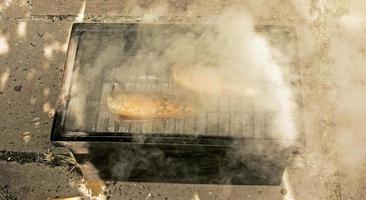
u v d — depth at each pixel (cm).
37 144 349
